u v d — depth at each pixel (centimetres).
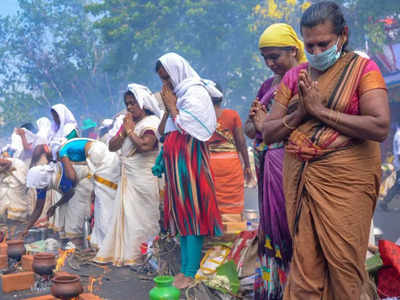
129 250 510
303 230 246
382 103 233
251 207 946
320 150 240
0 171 832
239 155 603
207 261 405
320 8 238
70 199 616
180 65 432
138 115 536
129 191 521
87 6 3600
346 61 244
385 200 981
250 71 3350
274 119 264
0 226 789
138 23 3419
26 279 432
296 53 328
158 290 321
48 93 4544
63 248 591
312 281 244
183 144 425
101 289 425
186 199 418
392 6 2470
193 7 3181
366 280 262
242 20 3272
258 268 324
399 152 1173
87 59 4638
